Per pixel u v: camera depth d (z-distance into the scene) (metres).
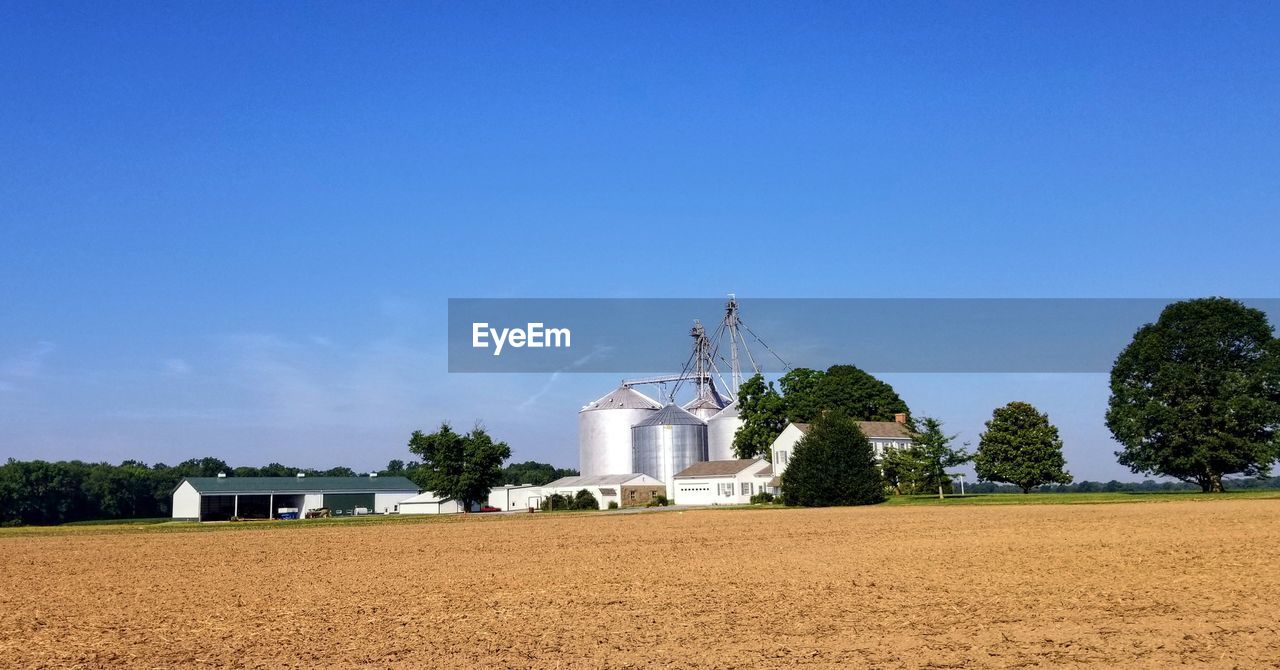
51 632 21.00
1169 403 82.56
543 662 16.97
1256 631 18.14
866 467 85.06
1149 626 18.83
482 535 53.44
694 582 27.83
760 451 120.12
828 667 16.06
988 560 31.58
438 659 17.39
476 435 109.56
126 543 52.12
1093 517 52.31
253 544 49.38
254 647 18.88
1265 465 78.38
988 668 15.73
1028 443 104.50
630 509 107.00
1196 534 38.91
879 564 31.44
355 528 65.56
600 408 133.12
